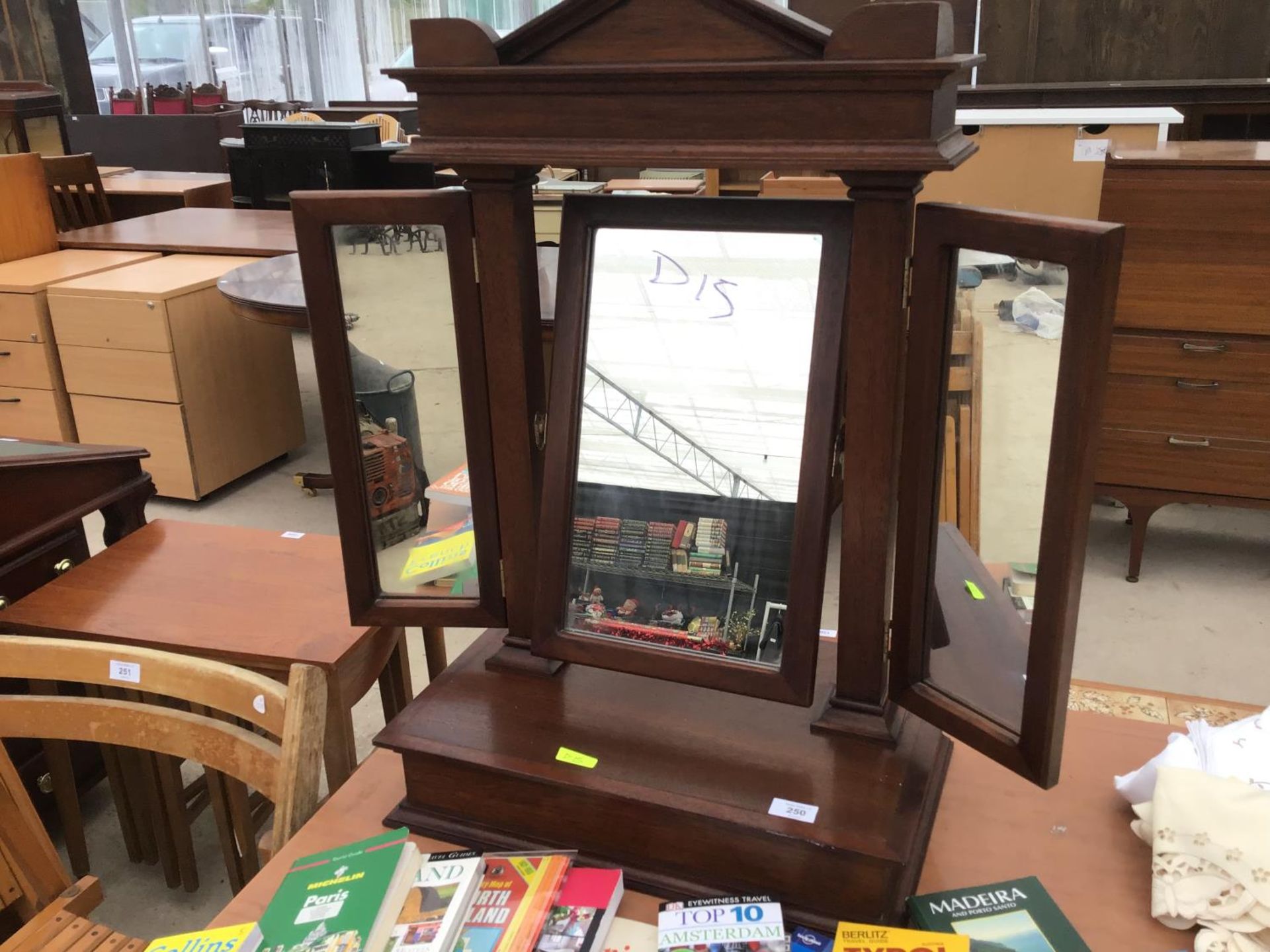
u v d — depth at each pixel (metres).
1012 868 1.08
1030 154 3.14
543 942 0.97
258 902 1.08
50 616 1.75
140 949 1.30
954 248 0.94
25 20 8.10
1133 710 1.70
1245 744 1.12
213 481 3.83
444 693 1.23
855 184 0.96
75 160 4.94
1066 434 0.89
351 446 1.26
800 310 1.04
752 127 0.98
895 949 0.93
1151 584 3.15
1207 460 2.92
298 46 9.84
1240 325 2.74
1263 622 2.92
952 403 0.99
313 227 1.15
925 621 1.08
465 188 1.12
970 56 0.94
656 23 0.99
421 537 1.30
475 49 1.05
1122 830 1.13
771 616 1.10
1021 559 0.99
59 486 1.97
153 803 1.94
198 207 5.61
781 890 1.04
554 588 1.18
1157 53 4.96
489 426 1.20
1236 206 2.63
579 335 1.13
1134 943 0.99
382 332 1.20
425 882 1.04
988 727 1.04
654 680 1.25
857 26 0.91
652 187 4.98
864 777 1.07
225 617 1.75
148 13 9.85
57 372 3.74
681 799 1.04
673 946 0.96
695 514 1.12
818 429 1.04
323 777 2.25
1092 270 0.83
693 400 1.10
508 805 1.14
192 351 3.66
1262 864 0.98
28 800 1.41
